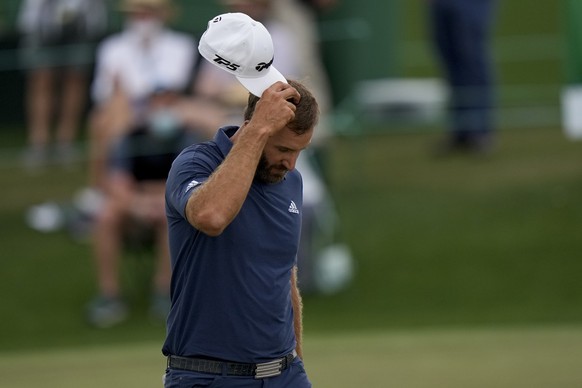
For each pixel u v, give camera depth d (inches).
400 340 1173.7
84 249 1475.1
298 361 620.1
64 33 1630.2
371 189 1585.9
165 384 607.8
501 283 1370.6
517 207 1514.5
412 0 2464.3
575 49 1429.6
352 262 1428.4
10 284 1395.2
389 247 1455.5
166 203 594.6
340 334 1244.5
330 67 1745.8
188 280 589.6
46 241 1497.3
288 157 584.7
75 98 1651.1
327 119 1498.5
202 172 582.6
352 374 1015.0
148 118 1326.3
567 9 1437.0
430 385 958.4
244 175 554.3
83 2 1630.2
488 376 984.9
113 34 1676.9
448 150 1675.7
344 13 1759.4
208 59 595.2
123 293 1353.3
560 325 1261.1
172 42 1378.0
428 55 2170.3
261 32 587.2
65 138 1659.7
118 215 1290.6
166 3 1483.8
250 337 591.2
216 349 590.9
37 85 1642.5
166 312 1286.9
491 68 1603.1
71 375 1048.8
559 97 1829.5
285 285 603.2
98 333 1273.4
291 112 563.5
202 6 1721.2
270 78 589.9
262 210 592.1
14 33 1806.1
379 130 1755.7
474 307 1322.6
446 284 1375.5
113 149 1307.8
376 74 1806.1
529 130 1740.9
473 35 1568.7
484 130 1641.2
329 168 1551.4
